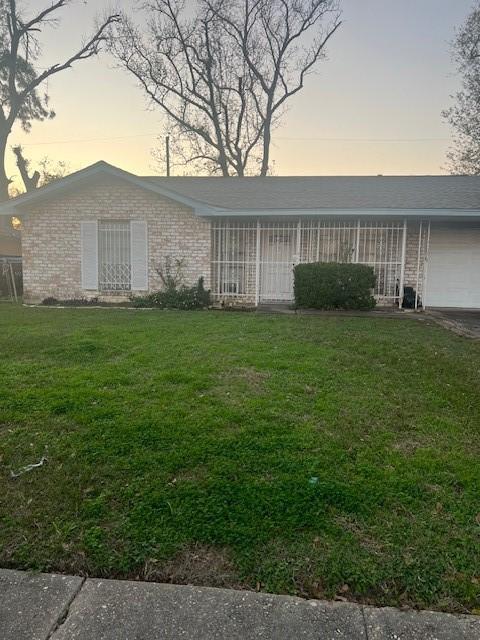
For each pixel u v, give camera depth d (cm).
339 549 206
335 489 251
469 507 238
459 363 548
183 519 225
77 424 333
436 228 1200
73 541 211
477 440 322
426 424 349
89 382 430
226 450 294
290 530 218
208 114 2481
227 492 247
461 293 1210
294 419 348
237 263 1211
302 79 2406
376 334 741
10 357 533
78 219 1172
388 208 1059
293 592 185
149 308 1125
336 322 870
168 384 428
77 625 167
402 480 262
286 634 164
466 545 208
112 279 1187
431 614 174
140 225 1156
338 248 1180
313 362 522
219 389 416
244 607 177
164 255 1161
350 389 429
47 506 237
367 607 178
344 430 331
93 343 608
